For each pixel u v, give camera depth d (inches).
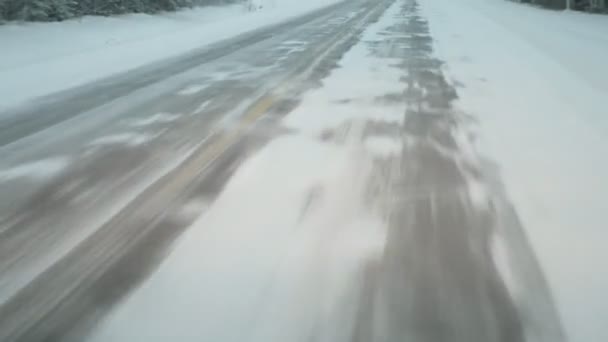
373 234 92.0
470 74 253.9
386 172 122.0
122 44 418.9
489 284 76.2
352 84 232.4
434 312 70.3
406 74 256.4
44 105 205.9
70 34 457.4
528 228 93.0
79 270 81.8
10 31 414.6
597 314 69.1
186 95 218.4
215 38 454.6
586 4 821.9
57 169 129.2
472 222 95.9
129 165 131.3
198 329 67.4
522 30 477.7
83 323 69.1
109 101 210.8
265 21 644.7
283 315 70.0
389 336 65.8
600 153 133.0
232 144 146.3
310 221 97.5
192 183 117.6
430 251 85.9
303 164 128.5
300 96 208.5
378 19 633.6
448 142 144.7
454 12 749.3
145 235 93.0
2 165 132.7
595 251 84.7
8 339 66.1
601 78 237.1
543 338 64.8
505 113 176.2
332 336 65.9
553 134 150.5
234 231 94.0
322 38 435.5
